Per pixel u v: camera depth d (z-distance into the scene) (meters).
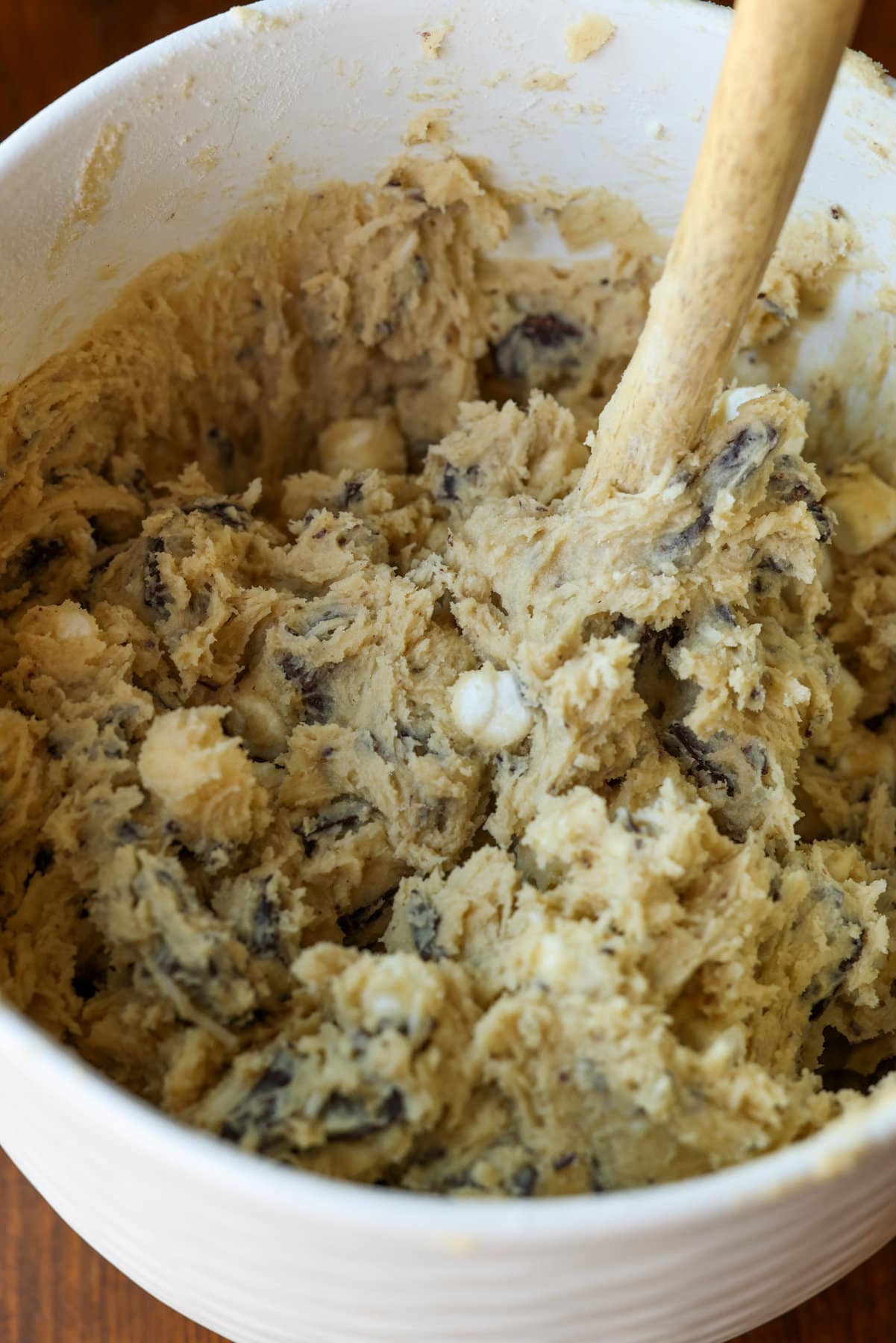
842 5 0.23
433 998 0.26
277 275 0.33
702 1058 0.26
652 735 0.29
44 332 0.31
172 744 0.28
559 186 0.33
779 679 0.30
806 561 0.30
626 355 0.35
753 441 0.29
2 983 0.27
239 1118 0.25
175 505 0.32
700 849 0.28
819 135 0.31
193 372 0.34
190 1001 0.27
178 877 0.27
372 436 0.35
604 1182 0.25
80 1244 0.32
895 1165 0.23
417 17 0.30
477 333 0.35
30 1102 0.23
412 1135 0.25
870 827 0.31
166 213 0.31
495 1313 0.23
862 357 0.34
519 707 0.29
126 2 0.39
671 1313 0.24
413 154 0.33
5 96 0.38
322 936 0.29
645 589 0.29
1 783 0.28
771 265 0.33
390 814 0.29
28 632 0.30
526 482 0.33
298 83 0.31
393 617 0.30
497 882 0.28
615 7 0.30
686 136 0.32
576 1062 0.26
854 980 0.29
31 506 0.31
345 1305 0.23
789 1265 0.24
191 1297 0.26
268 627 0.31
